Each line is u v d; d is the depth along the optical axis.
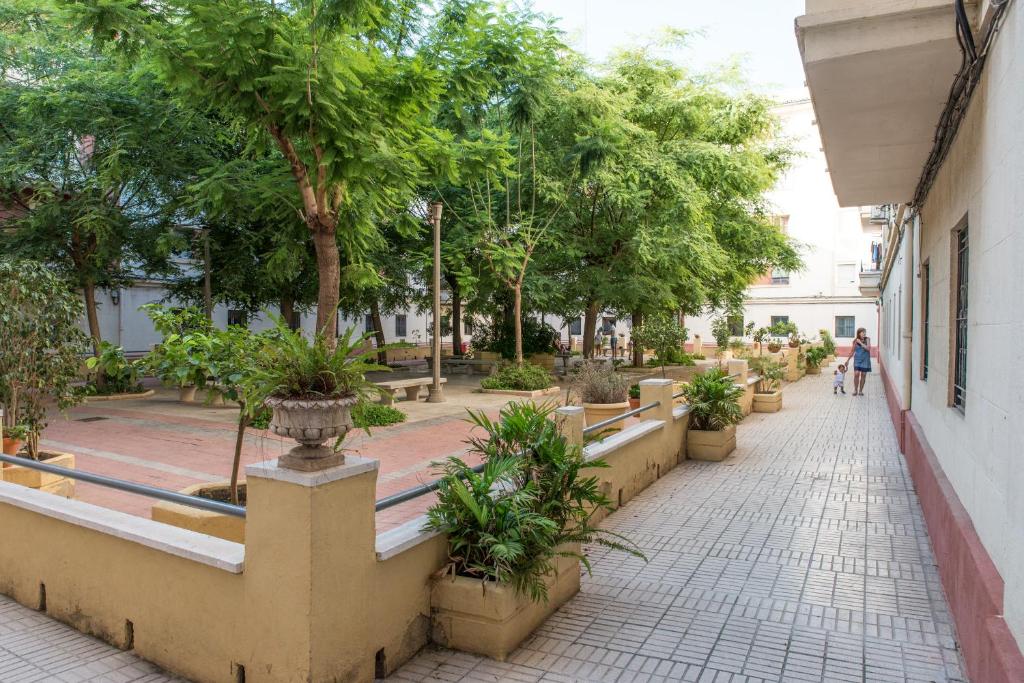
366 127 8.38
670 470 9.09
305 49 7.77
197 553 3.61
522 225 18.17
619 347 38.28
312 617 3.24
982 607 3.45
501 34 13.41
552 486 4.68
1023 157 2.90
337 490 3.38
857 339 18.91
